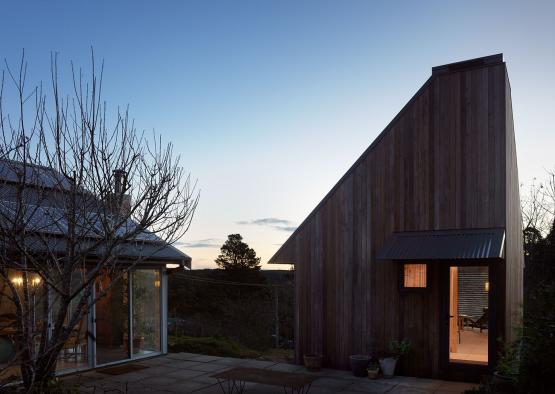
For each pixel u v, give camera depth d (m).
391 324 9.16
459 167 8.88
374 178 9.69
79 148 5.17
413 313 8.95
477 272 12.84
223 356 11.90
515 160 11.16
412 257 8.30
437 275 8.77
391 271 9.27
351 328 9.59
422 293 8.88
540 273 17.77
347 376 8.91
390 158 9.56
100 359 9.84
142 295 10.87
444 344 8.57
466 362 8.42
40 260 5.83
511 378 6.41
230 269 34.97
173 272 11.48
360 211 9.77
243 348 13.43
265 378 8.72
